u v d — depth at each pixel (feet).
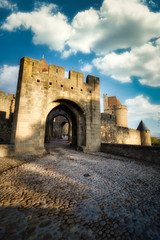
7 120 46.96
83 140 38.52
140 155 25.27
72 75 37.83
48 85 32.76
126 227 6.66
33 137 28.25
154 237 6.01
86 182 12.94
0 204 8.28
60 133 101.19
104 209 8.29
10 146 24.72
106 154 31.63
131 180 13.93
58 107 44.21
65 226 6.53
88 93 40.63
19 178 13.01
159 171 17.57
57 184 12.10
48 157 24.70
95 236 5.95
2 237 5.64
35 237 5.73
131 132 100.32
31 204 8.47
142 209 8.41
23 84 28.73
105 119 74.79
